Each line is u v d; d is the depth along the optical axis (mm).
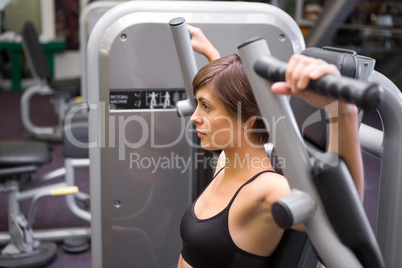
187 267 950
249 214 844
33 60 4066
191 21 1435
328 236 634
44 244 2395
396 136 984
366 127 1127
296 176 632
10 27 7266
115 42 1405
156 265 1605
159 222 1575
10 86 7297
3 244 2430
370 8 4977
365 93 479
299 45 1522
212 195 922
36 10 7250
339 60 811
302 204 609
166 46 1439
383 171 1023
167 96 1476
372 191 3287
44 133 4480
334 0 3211
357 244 643
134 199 1534
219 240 873
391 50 4801
